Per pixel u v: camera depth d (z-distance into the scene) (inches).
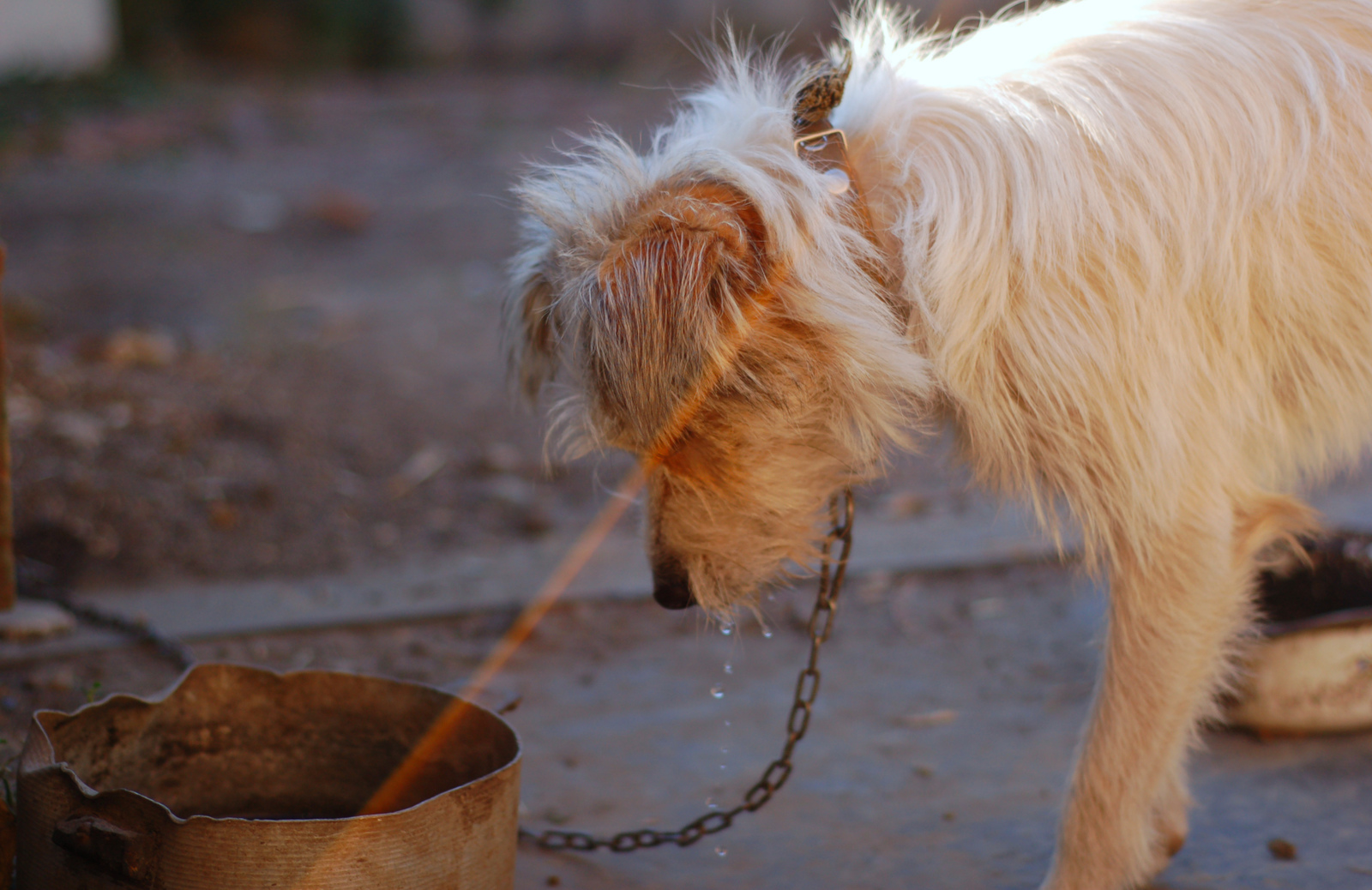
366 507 199.9
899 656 152.9
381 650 151.6
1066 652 153.3
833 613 102.6
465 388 262.1
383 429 234.2
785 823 115.0
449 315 319.9
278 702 101.6
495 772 84.1
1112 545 91.2
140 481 196.2
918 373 85.1
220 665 99.8
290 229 412.8
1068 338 84.3
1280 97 87.2
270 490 199.5
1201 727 127.4
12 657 140.2
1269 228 86.6
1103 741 93.6
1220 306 86.7
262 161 527.2
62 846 76.6
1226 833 111.1
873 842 111.5
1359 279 88.2
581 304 81.7
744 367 83.4
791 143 87.4
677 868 107.4
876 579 175.3
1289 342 90.6
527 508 203.5
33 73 556.4
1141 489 87.5
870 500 207.9
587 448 92.0
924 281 85.2
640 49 863.1
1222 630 93.3
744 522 92.9
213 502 193.2
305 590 167.9
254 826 74.6
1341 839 109.5
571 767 125.6
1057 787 121.0
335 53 869.2
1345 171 86.6
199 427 222.4
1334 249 87.5
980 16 112.0
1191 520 89.8
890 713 138.1
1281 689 125.9
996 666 149.7
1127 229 84.1
